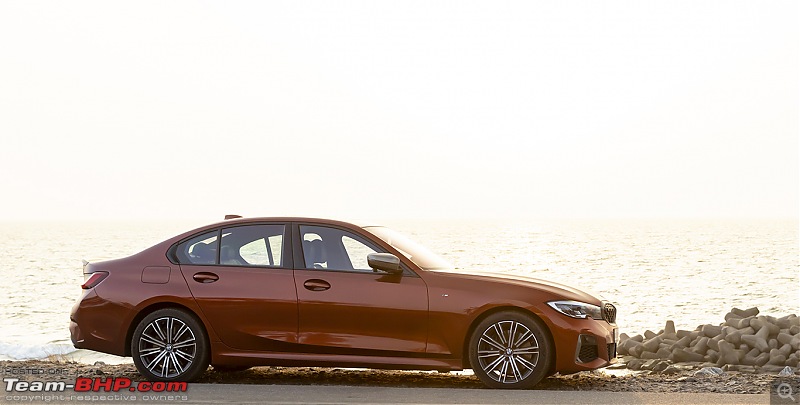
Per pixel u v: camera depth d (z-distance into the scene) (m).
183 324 8.35
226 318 8.27
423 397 7.46
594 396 7.55
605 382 8.52
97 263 8.74
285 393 7.69
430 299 8.00
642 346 11.41
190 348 8.35
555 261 84.19
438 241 143.38
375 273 8.20
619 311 41.34
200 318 8.32
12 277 66.56
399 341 8.03
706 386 8.29
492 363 7.96
